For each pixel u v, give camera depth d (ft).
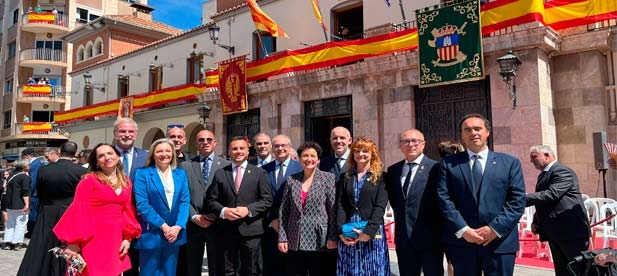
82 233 14.60
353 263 15.23
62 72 113.91
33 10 115.44
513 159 14.20
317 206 16.26
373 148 15.98
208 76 58.34
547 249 24.99
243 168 18.24
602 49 33.09
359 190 15.70
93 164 15.62
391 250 28.55
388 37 40.01
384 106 40.93
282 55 48.06
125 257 15.64
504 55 33.96
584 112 33.22
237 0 66.49
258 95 52.06
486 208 13.67
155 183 16.21
